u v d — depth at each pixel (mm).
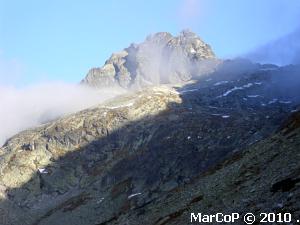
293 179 60469
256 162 75500
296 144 72688
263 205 58844
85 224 192750
